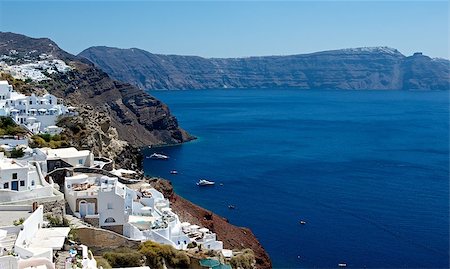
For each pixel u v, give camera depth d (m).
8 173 87.25
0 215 75.12
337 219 172.62
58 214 84.06
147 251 86.44
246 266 105.44
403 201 197.38
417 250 145.38
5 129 145.88
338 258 138.12
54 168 113.12
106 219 91.81
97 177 107.75
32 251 60.78
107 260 79.88
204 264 91.38
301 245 147.12
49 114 172.62
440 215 178.75
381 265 134.12
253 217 173.50
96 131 175.00
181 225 112.06
